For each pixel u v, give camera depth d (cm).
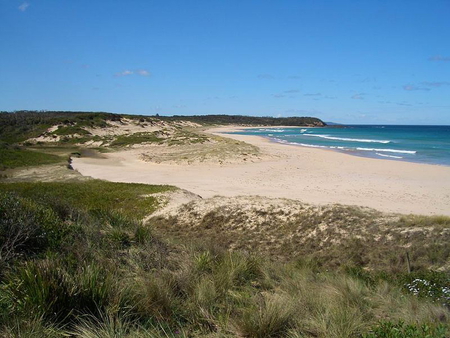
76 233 677
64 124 8381
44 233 590
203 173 3688
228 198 2075
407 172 3441
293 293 558
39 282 382
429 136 9856
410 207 2167
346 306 495
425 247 1189
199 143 6194
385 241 1302
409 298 624
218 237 1545
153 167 4197
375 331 381
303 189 2792
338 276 809
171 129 9969
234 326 396
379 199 2397
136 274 530
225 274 577
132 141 6906
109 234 750
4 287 397
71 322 366
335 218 1555
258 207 1800
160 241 808
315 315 446
